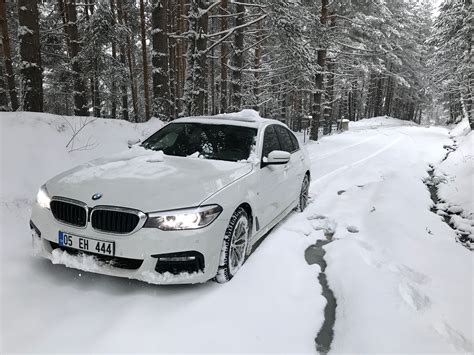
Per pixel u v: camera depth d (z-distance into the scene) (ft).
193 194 10.96
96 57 55.98
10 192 16.26
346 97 129.80
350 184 29.53
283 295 11.80
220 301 10.80
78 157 21.90
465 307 11.56
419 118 228.02
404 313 10.72
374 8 94.22
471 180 28.09
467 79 66.44
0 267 11.41
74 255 10.73
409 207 22.34
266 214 15.21
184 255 10.30
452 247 16.63
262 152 15.17
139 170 12.32
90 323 9.32
